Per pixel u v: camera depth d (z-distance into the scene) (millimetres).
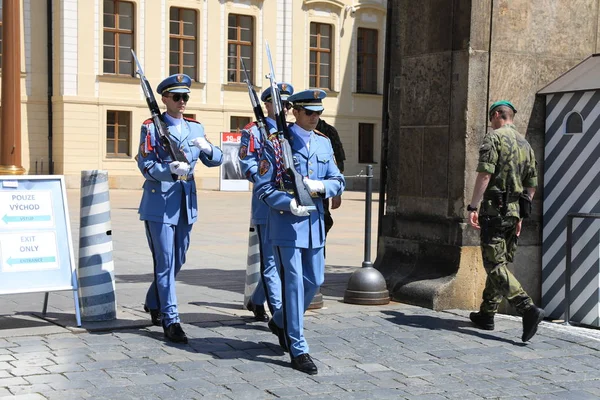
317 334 6629
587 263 7629
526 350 6402
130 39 33000
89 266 6805
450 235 7828
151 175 6250
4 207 6512
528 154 6848
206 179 33094
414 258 8211
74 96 31641
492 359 6113
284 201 5594
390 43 8523
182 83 6500
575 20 8227
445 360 6027
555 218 8047
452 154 7832
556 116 7988
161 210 6320
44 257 6582
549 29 8086
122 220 17703
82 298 6840
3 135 17172
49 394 4945
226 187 30406
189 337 6395
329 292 8516
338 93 37406
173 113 6520
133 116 32812
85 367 5512
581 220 7668
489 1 7746
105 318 6816
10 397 4871
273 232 5730
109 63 32656
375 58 38688
